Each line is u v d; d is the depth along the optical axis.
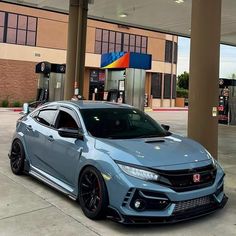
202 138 8.20
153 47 41.47
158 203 4.78
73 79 13.94
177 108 39.97
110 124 6.16
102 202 5.03
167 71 43.22
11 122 17.67
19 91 32.06
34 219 5.23
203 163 5.23
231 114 22.02
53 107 7.01
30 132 7.22
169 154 5.20
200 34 8.14
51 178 6.48
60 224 5.07
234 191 6.91
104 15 16.84
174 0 13.74
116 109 6.63
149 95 41.00
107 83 15.95
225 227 5.10
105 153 5.23
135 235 4.75
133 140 5.68
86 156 5.46
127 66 14.59
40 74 22.58
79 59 13.75
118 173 4.90
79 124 6.10
